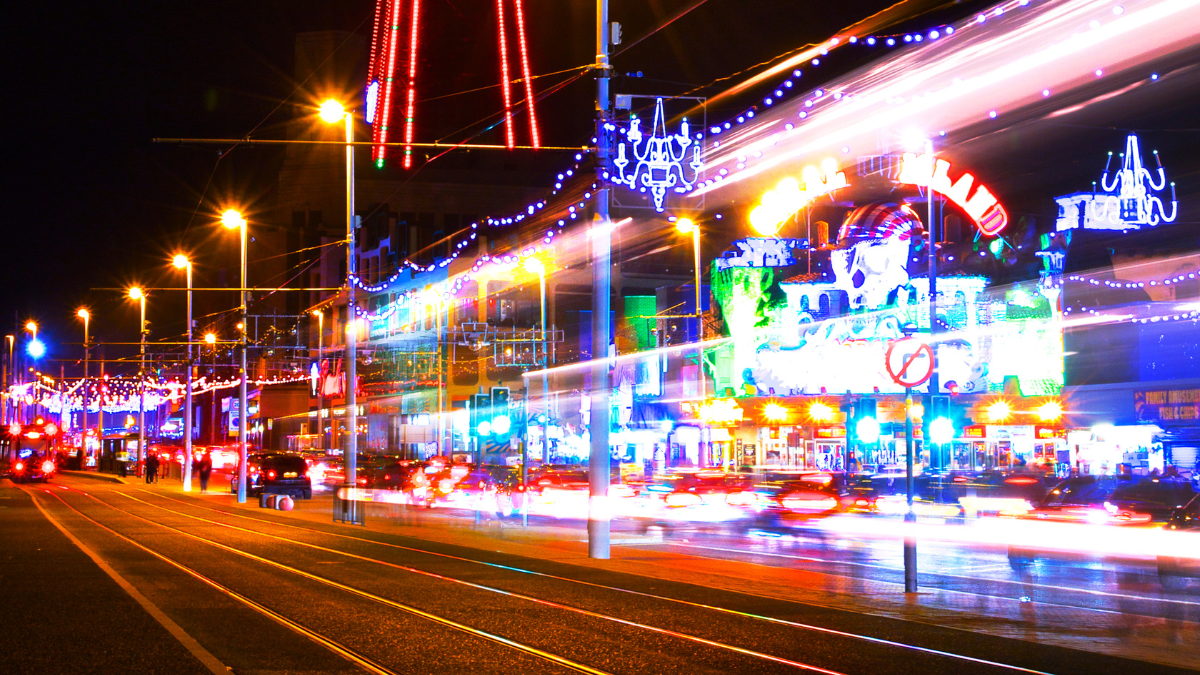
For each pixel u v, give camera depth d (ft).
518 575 60.03
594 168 74.08
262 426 361.71
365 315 274.98
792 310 172.14
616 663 34.14
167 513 119.75
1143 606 49.11
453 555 71.92
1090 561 70.59
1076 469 141.79
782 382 173.17
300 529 96.48
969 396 157.48
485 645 37.14
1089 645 38.09
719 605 48.14
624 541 86.33
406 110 219.61
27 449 244.22
